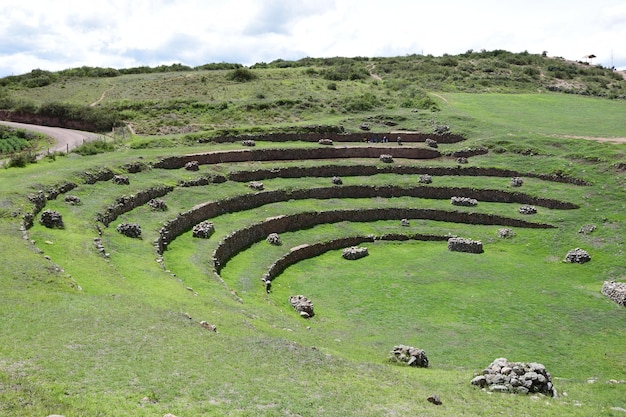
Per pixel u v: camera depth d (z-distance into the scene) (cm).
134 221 4378
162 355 1969
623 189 6000
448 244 5344
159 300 2767
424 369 2542
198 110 8969
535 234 5547
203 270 3819
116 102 9369
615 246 4984
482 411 1903
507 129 8069
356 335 3306
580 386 2400
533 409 1972
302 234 5350
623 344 3234
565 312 3759
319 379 1956
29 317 2188
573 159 6831
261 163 6675
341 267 4756
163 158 5981
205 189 5591
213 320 2655
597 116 9206
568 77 13325
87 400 1550
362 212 5909
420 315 3703
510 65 14050
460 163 7100
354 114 9069
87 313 2320
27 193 3994
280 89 10388
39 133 8006
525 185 6500
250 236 4966
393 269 4712
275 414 1625
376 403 1812
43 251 3120
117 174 5272
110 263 3262
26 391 1524
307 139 7800
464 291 4191
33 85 11138
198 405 1623
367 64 14212
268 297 3841
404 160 7281
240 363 2000
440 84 11638
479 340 3269
